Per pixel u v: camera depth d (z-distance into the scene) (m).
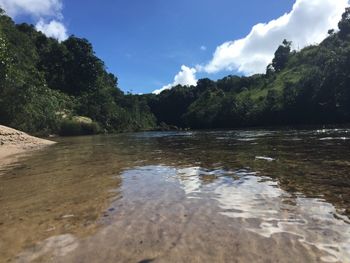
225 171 9.09
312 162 10.14
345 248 4.00
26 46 83.94
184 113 114.19
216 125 84.25
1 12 76.50
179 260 3.86
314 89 60.59
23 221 5.45
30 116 41.91
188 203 6.05
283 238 4.34
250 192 6.65
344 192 6.39
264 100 76.19
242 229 4.69
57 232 4.88
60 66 86.81
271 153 12.99
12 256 4.16
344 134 24.27
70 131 50.59
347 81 54.59
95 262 3.91
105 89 90.12
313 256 3.84
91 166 11.08
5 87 38.50
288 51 120.56
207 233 4.61
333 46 96.75
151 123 96.88
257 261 3.77
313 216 5.10
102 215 5.55
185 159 12.15
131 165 11.01
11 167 11.70
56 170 10.48
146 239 4.48
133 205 6.06
